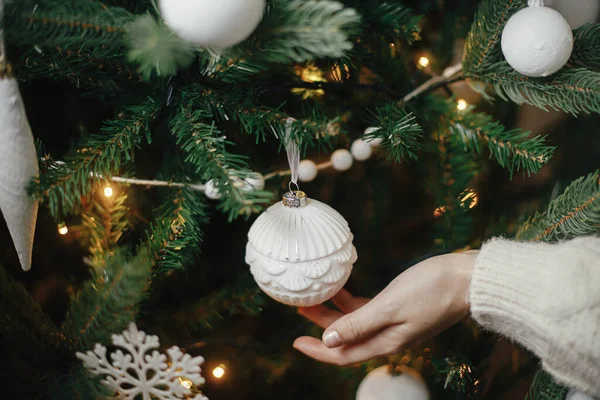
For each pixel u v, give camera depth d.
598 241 0.55
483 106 0.82
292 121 0.55
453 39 0.68
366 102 0.65
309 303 0.56
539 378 0.64
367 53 0.62
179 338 0.65
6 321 0.56
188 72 0.54
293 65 0.61
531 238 0.63
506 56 0.54
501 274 0.55
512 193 0.81
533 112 0.91
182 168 0.61
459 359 0.65
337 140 0.65
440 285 0.57
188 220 0.58
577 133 0.88
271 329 0.74
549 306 0.53
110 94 0.57
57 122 0.63
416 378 0.64
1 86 0.46
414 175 0.73
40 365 0.59
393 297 0.57
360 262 0.73
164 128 0.61
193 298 0.70
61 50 0.51
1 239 0.63
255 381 0.72
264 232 0.55
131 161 0.61
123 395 0.59
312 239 0.54
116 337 0.56
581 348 0.52
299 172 0.63
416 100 0.63
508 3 0.55
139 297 0.55
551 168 0.86
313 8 0.47
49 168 0.54
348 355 0.61
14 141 0.47
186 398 0.63
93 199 0.61
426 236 0.76
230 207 0.46
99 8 0.47
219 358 0.67
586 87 0.54
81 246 0.65
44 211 0.62
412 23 0.60
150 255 0.57
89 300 0.56
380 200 0.73
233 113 0.55
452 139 0.62
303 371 0.73
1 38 0.45
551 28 0.52
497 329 0.57
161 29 0.46
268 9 0.47
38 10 0.45
